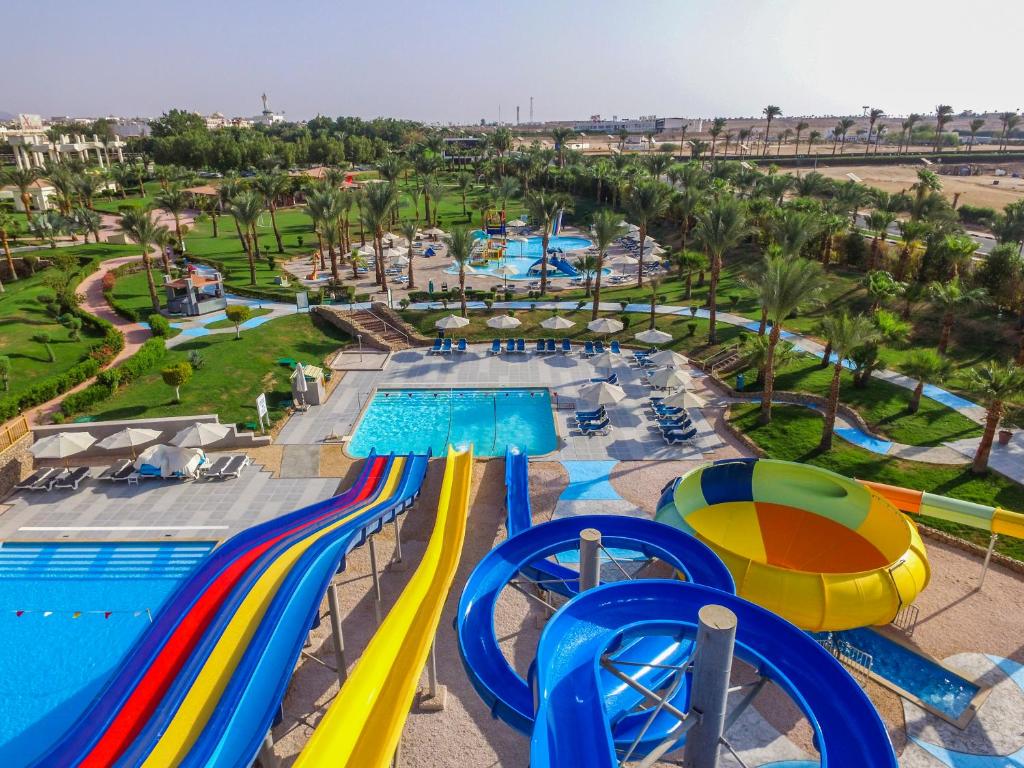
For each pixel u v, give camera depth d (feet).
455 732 56.75
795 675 40.57
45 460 104.73
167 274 196.34
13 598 74.69
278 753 54.54
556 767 34.37
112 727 47.52
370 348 156.46
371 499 85.20
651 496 93.50
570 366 144.25
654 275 222.48
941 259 164.25
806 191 272.31
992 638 66.90
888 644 66.74
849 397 121.70
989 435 93.20
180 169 433.48
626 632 40.57
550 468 101.71
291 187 358.43
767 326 160.35
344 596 74.13
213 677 49.67
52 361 134.00
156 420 107.65
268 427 113.50
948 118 568.00
